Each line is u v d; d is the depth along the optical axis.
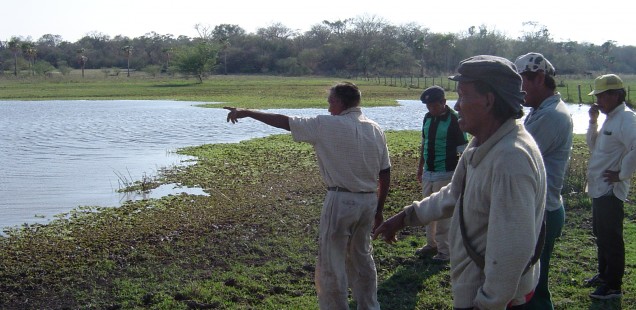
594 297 6.08
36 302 6.40
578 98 44.62
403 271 7.03
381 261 7.36
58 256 7.98
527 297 3.36
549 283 6.52
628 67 115.88
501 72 3.07
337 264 5.43
